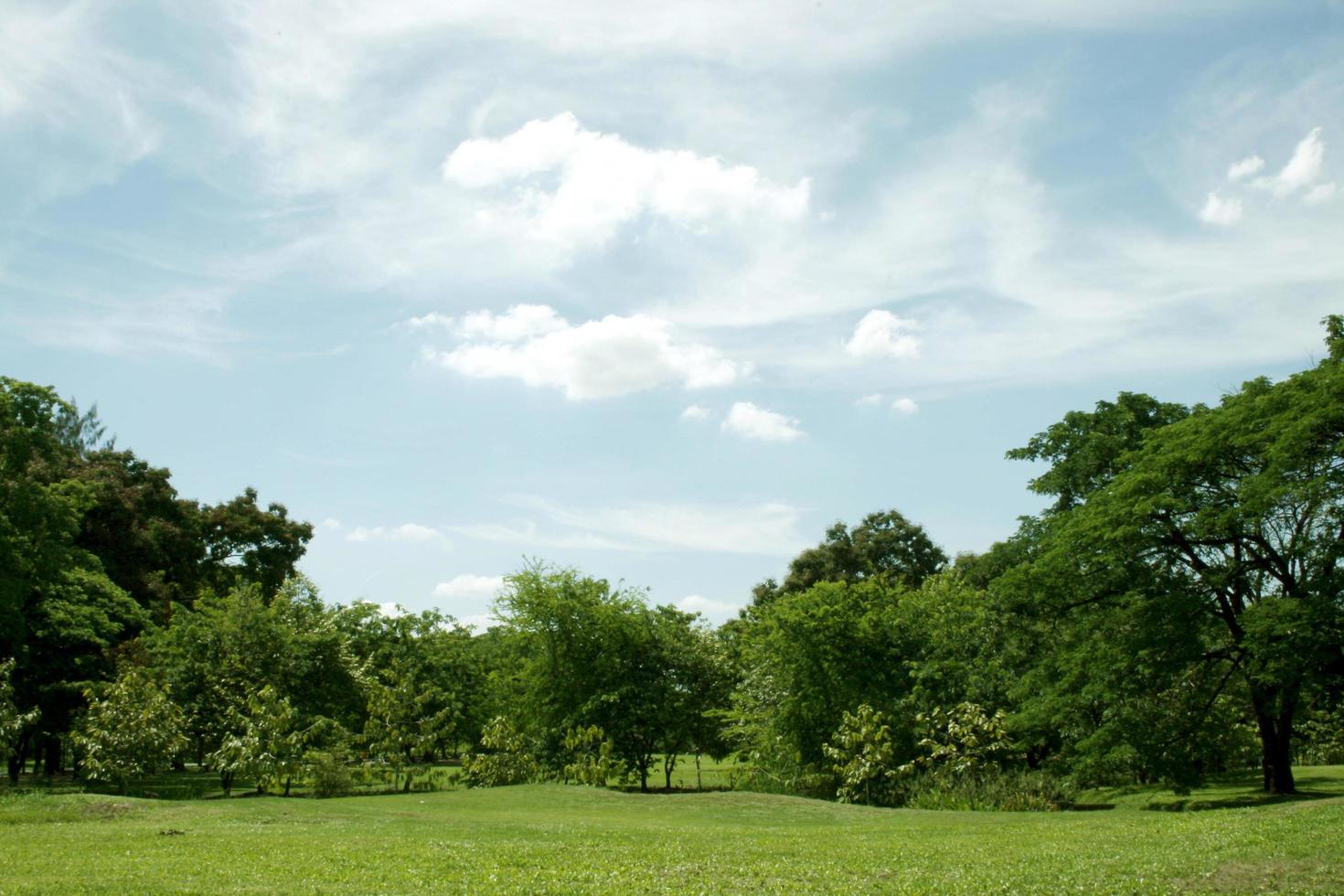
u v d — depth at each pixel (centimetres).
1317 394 2280
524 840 1559
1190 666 2627
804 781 3247
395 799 2483
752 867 1277
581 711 3516
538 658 3775
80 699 3462
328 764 2839
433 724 3384
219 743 3177
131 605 3728
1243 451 2528
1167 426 2766
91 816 1944
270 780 2733
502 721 3244
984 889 1095
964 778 2731
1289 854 1202
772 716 3484
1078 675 2666
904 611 3669
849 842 1567
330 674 3616
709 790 3628
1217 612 2606
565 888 1100
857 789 2938
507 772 3166
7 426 3209
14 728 2719
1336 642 2245
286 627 3591
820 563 6556
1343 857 1163
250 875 1161
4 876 1148
